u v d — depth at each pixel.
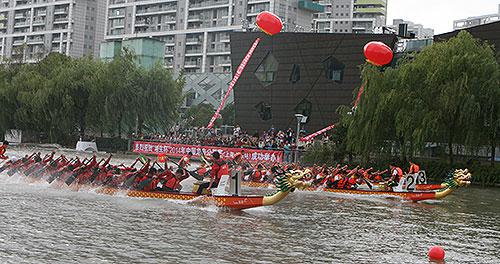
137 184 23.91
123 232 16.48
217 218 20.00
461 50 44.50
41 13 158.38
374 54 41.56
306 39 69.75
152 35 146.25
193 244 15.40
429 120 43.16
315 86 69.81
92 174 25.28
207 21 138.75
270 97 74.25
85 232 16.14
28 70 73.44
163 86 69.75
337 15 188.38
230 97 114.56
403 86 45.84
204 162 28.55
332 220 21.69
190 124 104.56
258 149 54.00
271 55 73.50
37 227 16.36
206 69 138.75
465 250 17.09
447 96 42.72
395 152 47.97
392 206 28.02
